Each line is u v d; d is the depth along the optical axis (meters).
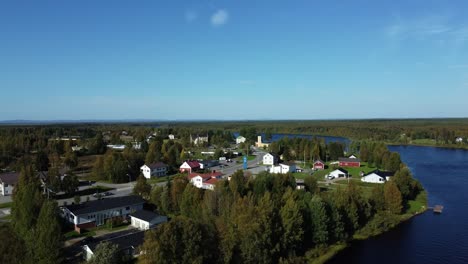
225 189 65.44
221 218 52.09
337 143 161.62
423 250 56.91
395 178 85.25
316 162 135.38
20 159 122.81
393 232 65.00
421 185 98.50
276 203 56.94
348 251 56.50
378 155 136.62
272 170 125.38
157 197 72.69
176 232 40.78
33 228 49.59
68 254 51.56
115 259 45.47
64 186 87.50
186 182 73.38
